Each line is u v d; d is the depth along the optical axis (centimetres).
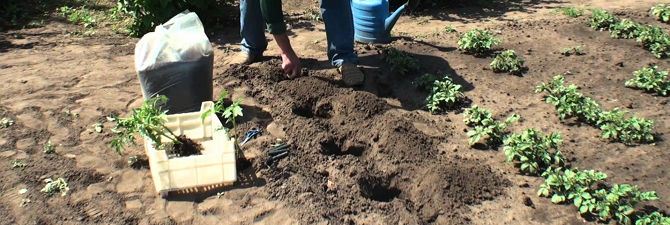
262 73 388
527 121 344
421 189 293
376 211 279
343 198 285
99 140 319
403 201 287
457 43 442
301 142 322
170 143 302
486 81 388
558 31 464
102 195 282
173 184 281
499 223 272
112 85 376
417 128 337
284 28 356
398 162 310
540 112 353
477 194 288
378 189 302
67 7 516
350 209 279
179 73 316
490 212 278
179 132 309
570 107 343
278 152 310
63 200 279
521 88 379
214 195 284
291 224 269
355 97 357
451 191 288
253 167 300
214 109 298
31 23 488
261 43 399
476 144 324
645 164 306
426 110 358
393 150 318
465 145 324
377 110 350
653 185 291
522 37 454
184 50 316
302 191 287
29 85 372
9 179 288
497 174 301
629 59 416
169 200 280
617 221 269
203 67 321
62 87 371
